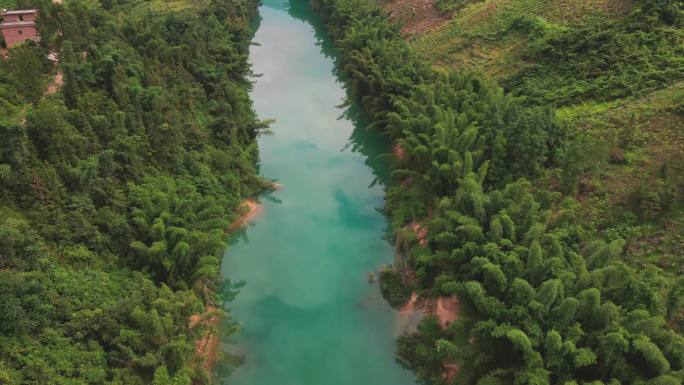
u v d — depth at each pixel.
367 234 36.53
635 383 18.89
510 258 23.55
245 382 25.95
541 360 19.94
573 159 30.36
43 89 32.34
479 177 30.67
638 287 21.72
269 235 36.38
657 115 32.88
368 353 27.55
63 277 23.41
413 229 33.88
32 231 23.38
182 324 24.36
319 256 34.47
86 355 21.30
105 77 33.78
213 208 31.00
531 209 26.16
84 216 26.14
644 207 27.14
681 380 18.41
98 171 27.98
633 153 31.09
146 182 30.89
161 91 36.19
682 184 27.50
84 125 29.06
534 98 40.06
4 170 23.61
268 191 40.97
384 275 31.30
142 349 22.58
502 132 32.91
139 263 27.12
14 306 20.12
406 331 28.34
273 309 30.36
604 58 39.62
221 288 31.45
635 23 40.00
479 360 21.69
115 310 22.95
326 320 29.56
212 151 37.75
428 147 34.47
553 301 21.52
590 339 20.50
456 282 25.02
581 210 29.03
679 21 38.97
